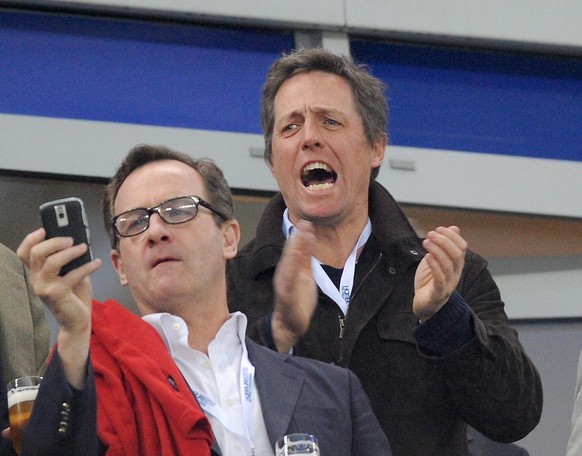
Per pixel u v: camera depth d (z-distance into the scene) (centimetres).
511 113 2209
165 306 1234
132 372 1142
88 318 1029
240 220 2012
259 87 2073
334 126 1512
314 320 1434
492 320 1462
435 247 1312
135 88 1997
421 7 2186
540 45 2231
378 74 2162
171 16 2038
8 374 1390
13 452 1194
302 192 1496
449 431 1402
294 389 1226
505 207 2150
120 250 1259
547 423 2038
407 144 2141
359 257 1483
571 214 2177
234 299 1473
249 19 2080
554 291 2145
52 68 1961
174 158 1306
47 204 1023
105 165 1939
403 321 1433
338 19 2134
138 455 1114
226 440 1167
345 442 1218
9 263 1470
